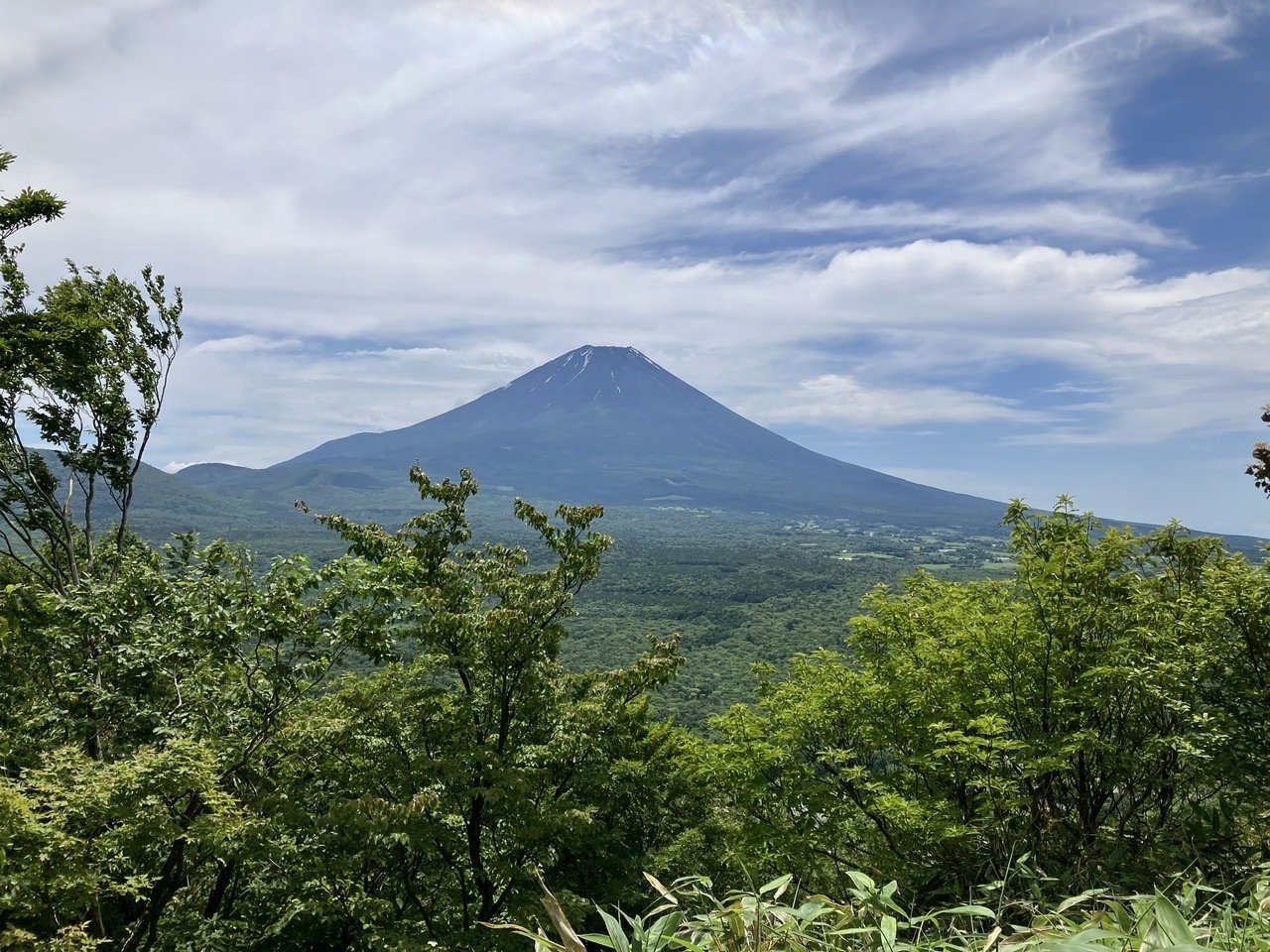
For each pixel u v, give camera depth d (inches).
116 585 315.6
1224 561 297.3
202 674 303.3
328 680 347.6
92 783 215.6
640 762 442.0
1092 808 284.0
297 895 331.9
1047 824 257.6
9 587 208.8
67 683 319.6
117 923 324.8
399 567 317.7
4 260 432.8
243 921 356.5
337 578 313.4
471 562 378.6
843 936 99.7
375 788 307.3
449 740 339.9
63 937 201.8
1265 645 256.4
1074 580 283.9
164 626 306.0
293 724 293.4
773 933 93.4
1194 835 243.9
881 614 351.3
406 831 297.3
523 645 326.3
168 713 318.0
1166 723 268.2
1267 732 247.1
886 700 327.3
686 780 447.2
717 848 430.6
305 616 303.1
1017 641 292.2
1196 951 65.4
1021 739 273.1
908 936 125.9
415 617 332.2
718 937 92.1
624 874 408.5
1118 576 296.4
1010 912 137.6
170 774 227.3
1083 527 322.7
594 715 354.9
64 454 497.4
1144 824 286.5
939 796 295.7
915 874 287.9
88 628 303.1
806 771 326.6
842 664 350.9
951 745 286.8
